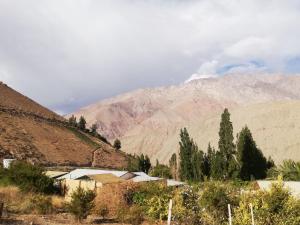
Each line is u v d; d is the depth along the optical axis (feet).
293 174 128.77
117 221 83.35
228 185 78.07
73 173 144.56
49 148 354.95
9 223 67.72
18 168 126.11
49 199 98.99
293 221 64.64
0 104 410.93
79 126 495.00
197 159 211.20
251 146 203.00
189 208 78.38
